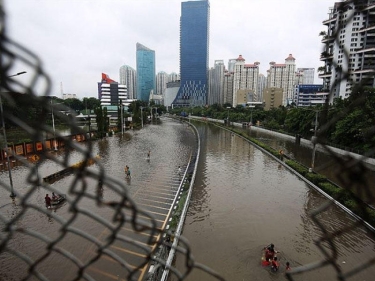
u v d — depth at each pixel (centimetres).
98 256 148
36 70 86
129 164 2189
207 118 7775
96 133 3784
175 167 2098
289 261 880
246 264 862
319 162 2289
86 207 1217
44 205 1273
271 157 2536
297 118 3425
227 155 2641
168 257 816
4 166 2000
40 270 788
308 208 1320
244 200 1423
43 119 100
